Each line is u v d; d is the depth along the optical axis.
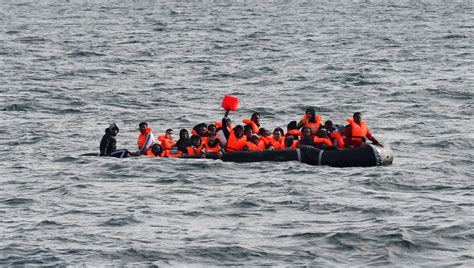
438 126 84.25
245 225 45.62
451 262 39.03
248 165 62.16
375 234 43.09
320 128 64.81
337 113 95.00
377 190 54.38
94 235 43.66
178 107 98.81
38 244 42.00
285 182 56.16
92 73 128.50
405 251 40.75
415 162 65.38
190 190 54.59
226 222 46.34
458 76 121.81
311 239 42.59
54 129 83.69
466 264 38.69
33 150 72.19
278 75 125.19
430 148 72.12
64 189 54.84
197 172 60.09
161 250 41.00
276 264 39.12
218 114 94.19
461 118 89.19
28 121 88.81
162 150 67.06
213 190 54.50
